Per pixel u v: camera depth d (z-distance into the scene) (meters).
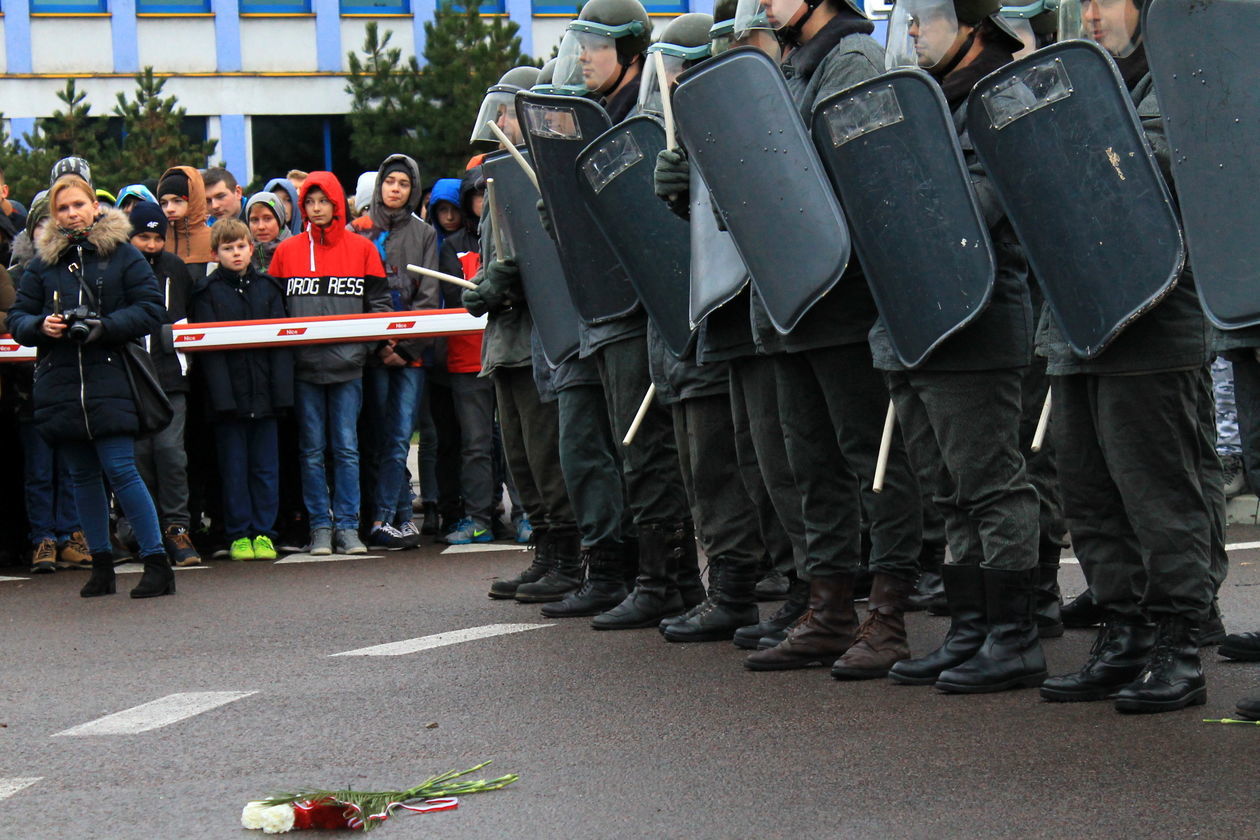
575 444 8.84
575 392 8.81
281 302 12.16
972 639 6.57
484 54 30.45
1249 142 5.34
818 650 7.06
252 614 9.41
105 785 5.57
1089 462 6.14
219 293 12.04
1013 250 6.21
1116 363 5.84
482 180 12.47
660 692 6.68
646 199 7.84
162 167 28.45
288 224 14.49
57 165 12.23
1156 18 5.48
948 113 6.06
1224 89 5.37
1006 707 6.10
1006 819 4.68
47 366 10.12
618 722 6.14
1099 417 5.97
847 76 6.54
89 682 7.50
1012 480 6.38
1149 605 6.02
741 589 7.96
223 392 11.93
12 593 10.70
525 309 9.44
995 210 6.11
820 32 6.71
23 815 5.24
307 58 38.06
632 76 8.38
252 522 12.14
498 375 9.64
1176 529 5.92
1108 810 4.72
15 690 7.38
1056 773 5.13
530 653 7.73
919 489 6.85
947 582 6.62
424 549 12.44
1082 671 6.21
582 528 8.95
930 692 6.45
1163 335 5.80
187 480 12.37
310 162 38.34
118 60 37.34
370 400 12.62
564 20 37.69
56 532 12.00
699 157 6.90
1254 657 6.88
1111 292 5.75
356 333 12.09
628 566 8.98
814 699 6.40
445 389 13.05
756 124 6.66
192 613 9.52
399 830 4.88
